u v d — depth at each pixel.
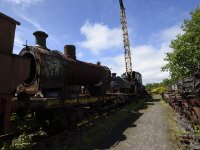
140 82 38.62
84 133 9.94
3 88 5.82
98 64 16.31
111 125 12.32
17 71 6.34
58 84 9.92
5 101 5.86
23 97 7.07
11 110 6.38
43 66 8.86
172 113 17.22
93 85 14.55
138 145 8.48
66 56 11.72
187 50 38.09
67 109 9.88
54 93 9.88
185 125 11.32
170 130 10.82
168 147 8.09
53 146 7.98
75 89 11.78
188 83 12.23
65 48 11.84
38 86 8.62
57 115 9.37
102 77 14.98
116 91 24.61
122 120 14.36
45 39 10.03
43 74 8.84
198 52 36.97
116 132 10.85
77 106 11.59
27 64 6.79
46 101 8.23
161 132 10.45
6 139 8.46
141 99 37.34
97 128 11.13
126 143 8.80
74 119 10.28
